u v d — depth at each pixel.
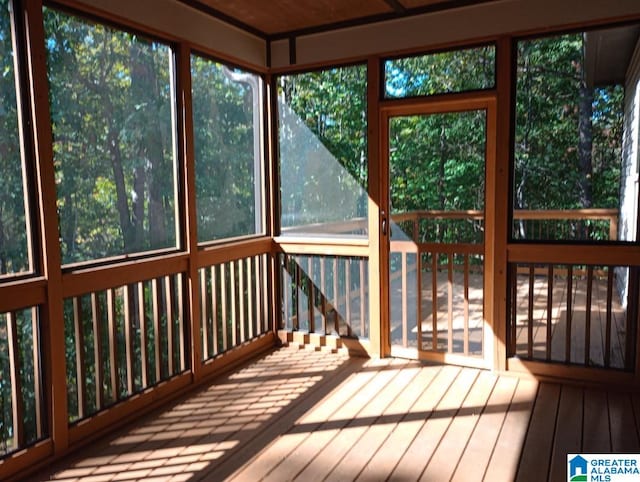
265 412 3.33
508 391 3.59
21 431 2.63
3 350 2.58
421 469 2.61
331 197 4.47
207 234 3.95
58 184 2.81
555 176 3.65
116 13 3.05
